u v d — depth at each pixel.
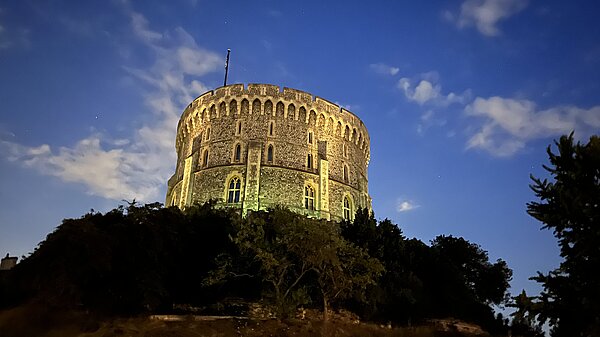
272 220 33.69
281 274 27.25
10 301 24.31
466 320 35.56
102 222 26.56
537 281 16.02
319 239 26.80
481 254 44.59
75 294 23.50
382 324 30.80
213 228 33.69
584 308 14.91
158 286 26.12
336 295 27.38
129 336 22.36
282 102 50.72
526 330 32.12
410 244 39.22
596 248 15.17
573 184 16.08
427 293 35.50
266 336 24.55
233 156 48.16
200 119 52.66
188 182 48.94
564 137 16.52
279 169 47.19
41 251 23.64
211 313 29.33
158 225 28.17
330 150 51.81
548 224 15.90
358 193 54.03
